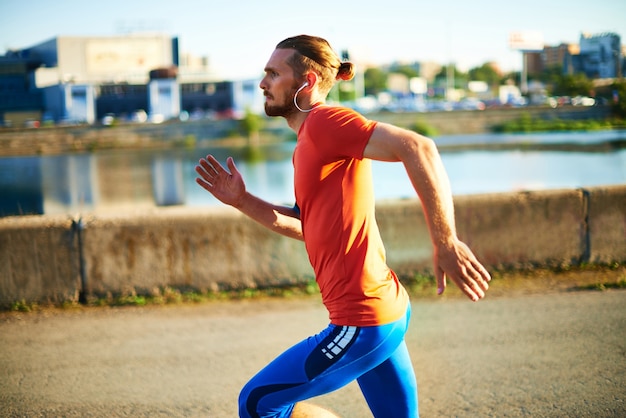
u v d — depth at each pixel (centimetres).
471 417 377
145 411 394
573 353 469
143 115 10812
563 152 4934
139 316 576
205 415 388
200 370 454
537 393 406
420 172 209
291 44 247
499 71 19062
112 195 3875
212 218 631
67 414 391
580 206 698
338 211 232
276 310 586
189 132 7462
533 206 690
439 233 211
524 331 517
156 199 3719
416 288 647
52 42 12825
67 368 462
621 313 554
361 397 410
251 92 11512
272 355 478
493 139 6369
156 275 625
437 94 16200
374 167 4544
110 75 13212
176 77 11369
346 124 222
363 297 232
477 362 457
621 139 5703
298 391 237
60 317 578
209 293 630
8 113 11388
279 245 643
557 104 7744
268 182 4150
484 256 684
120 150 7012
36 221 609
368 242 235
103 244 618
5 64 11850
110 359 477
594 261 704
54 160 6041
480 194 690
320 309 587
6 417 388
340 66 255
